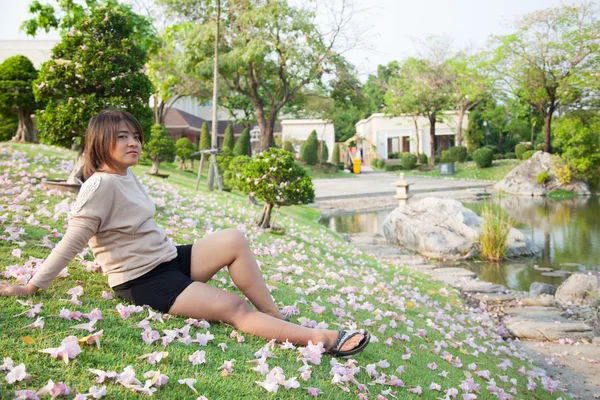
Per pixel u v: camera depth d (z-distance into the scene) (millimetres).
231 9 17719
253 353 2008
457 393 2379
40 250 2859
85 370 1568
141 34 9781
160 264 2109
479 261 8336
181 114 32406
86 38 5859
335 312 3084
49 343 1698
